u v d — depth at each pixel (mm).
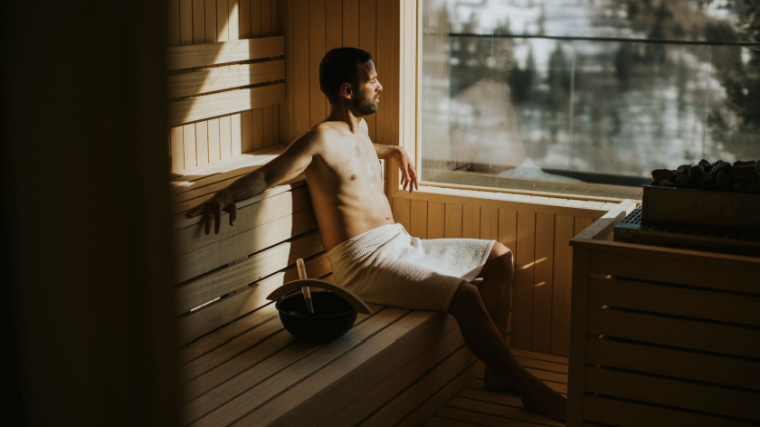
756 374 2021
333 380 2045
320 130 2654
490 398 2734
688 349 2102
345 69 2713
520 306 3131
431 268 2672
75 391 650
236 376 2068
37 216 625
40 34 596
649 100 3158
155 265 628
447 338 2672
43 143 611
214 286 2410
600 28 3166
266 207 2615
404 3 3119
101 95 601
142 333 635
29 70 602
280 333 2402
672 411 2143
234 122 3211
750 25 2941
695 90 3080
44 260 632
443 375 2674
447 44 3336
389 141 3229
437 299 2512
